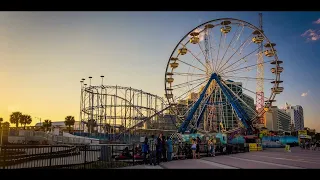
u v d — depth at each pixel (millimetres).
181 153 25297
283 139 79812
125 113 78125
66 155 16297
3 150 12906
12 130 52531
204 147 29172
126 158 20828
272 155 31797
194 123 53656
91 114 80688
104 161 18859
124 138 60531
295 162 21062
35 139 56062
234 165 18188
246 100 62781
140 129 73188
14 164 13977
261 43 50344
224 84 51938
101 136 66938
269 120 154125
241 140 48469
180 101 55094
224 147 33938
